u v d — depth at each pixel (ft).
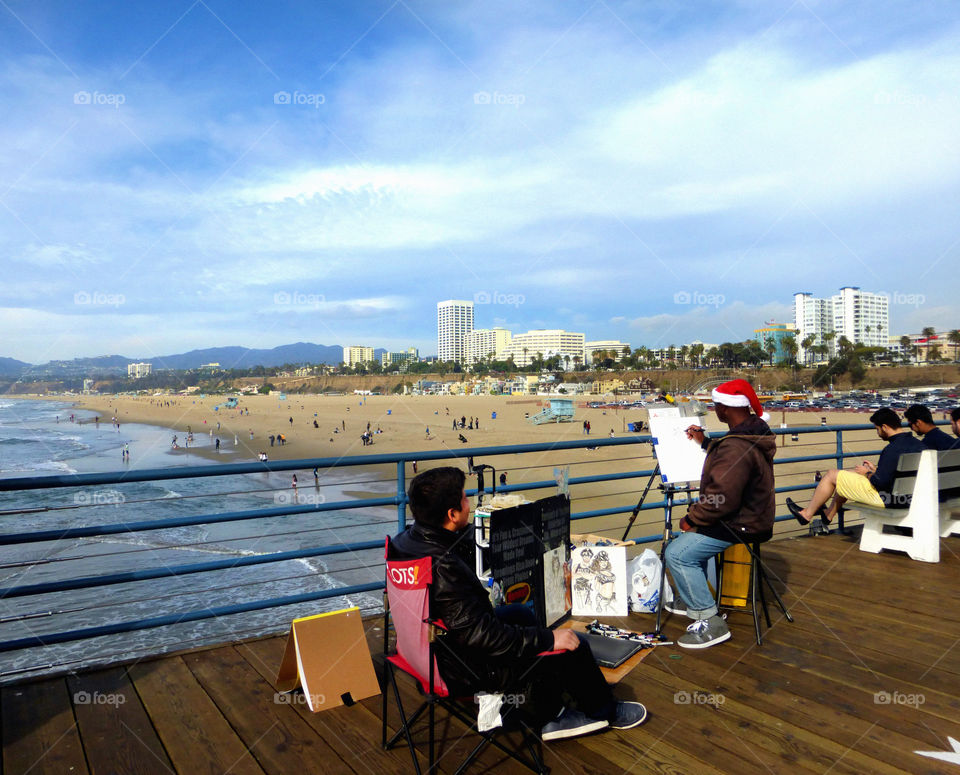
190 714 9.71
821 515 21.17
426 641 7.91
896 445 18.16
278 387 652.07
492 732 9.02
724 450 11.69
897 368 292.81
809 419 157.28
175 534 62.39
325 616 10.34
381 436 187.32
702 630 12.14
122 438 212.23
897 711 9.61
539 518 10.94
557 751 8.57
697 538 12.07
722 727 9.18
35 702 10.12
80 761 8.39
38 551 55.57
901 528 19.75
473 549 8.55
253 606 12.41
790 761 8.27
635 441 16.83
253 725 9.37
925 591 15.55
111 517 78.43
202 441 196.44
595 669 8.91
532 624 9.00
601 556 13.98
